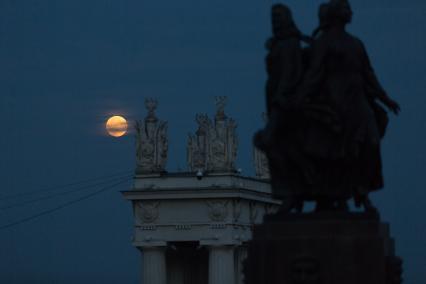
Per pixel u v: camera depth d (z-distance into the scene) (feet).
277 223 113.80
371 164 118.11
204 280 616.39
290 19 118.42
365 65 118.83
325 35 117.29
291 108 115.65
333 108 116.06
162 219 605.31
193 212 600.80
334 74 116.67
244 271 118.11
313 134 116.16
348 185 117.80
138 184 604.49
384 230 117.29
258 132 117.91
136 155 606.55
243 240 604.90
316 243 112.57
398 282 116.88
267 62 118.42
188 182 599.57
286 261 112.88
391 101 119.75
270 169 118.62
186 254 619.26
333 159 116.06
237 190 591.37
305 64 118.52
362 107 116.88
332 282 112.16
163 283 606.14
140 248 608.19
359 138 115.85
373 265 112.68
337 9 117.50
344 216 114.52
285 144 117.50
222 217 597.11
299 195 118.11
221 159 595.47
